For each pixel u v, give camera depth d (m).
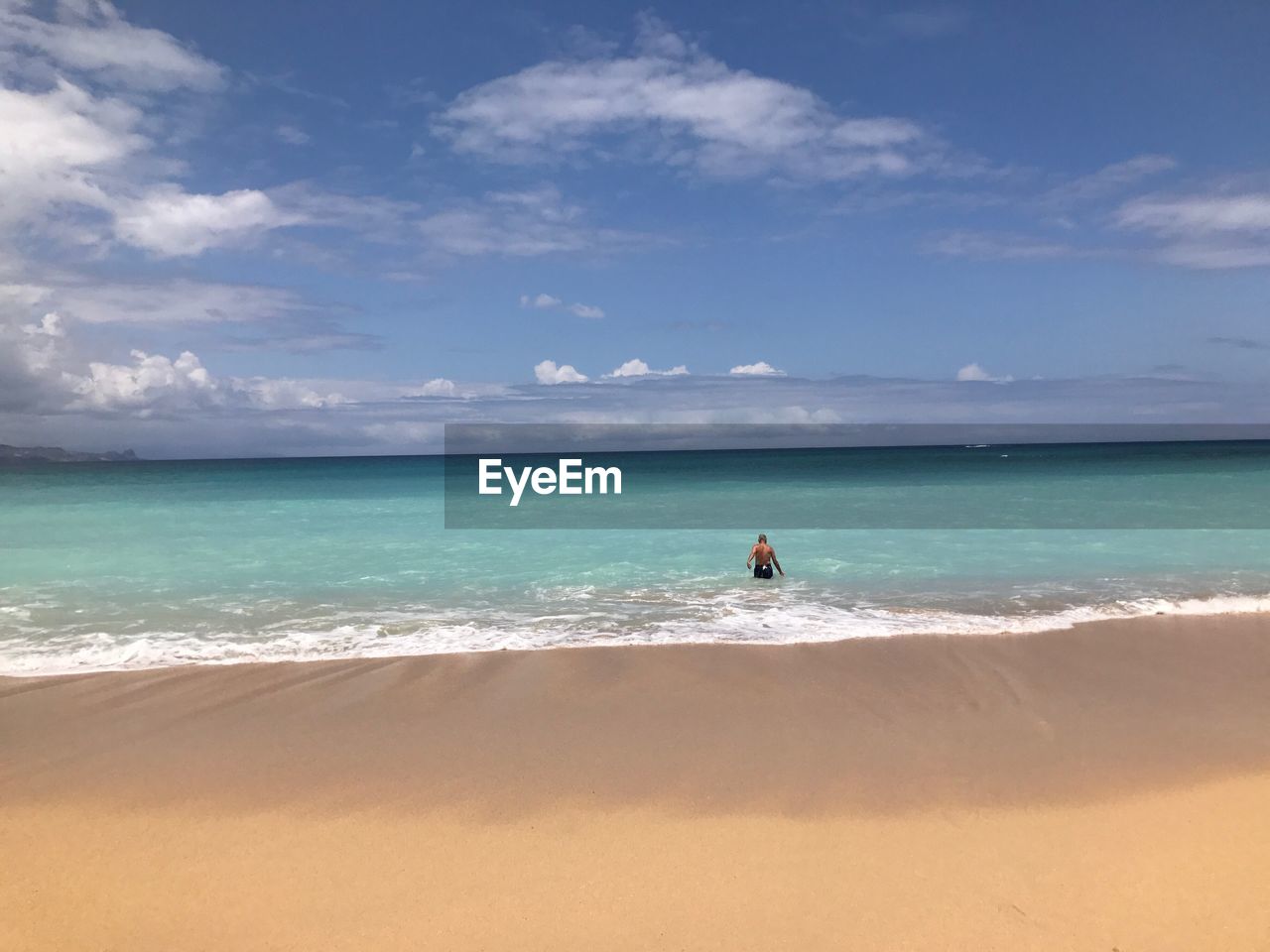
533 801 5.84
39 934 4.25
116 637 11.02
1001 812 5.63
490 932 4.25
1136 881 4.69
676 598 13.62
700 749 6.86
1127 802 5.77
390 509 31.03
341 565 17.30
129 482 50.28
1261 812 5.57
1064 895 4.55
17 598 13.77
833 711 7.83
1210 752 6.74
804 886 4.68
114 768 6.52
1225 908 4.39
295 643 10.62
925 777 6.23
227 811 5.73
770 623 11.66
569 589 14.49
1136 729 7.31
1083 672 9.09
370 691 8.52
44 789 6.12
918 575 15.50
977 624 11.45
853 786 6.07
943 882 4.71
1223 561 16.59
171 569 16.80
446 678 8.98
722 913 4.41
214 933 4.26
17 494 39.22
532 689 8.56
